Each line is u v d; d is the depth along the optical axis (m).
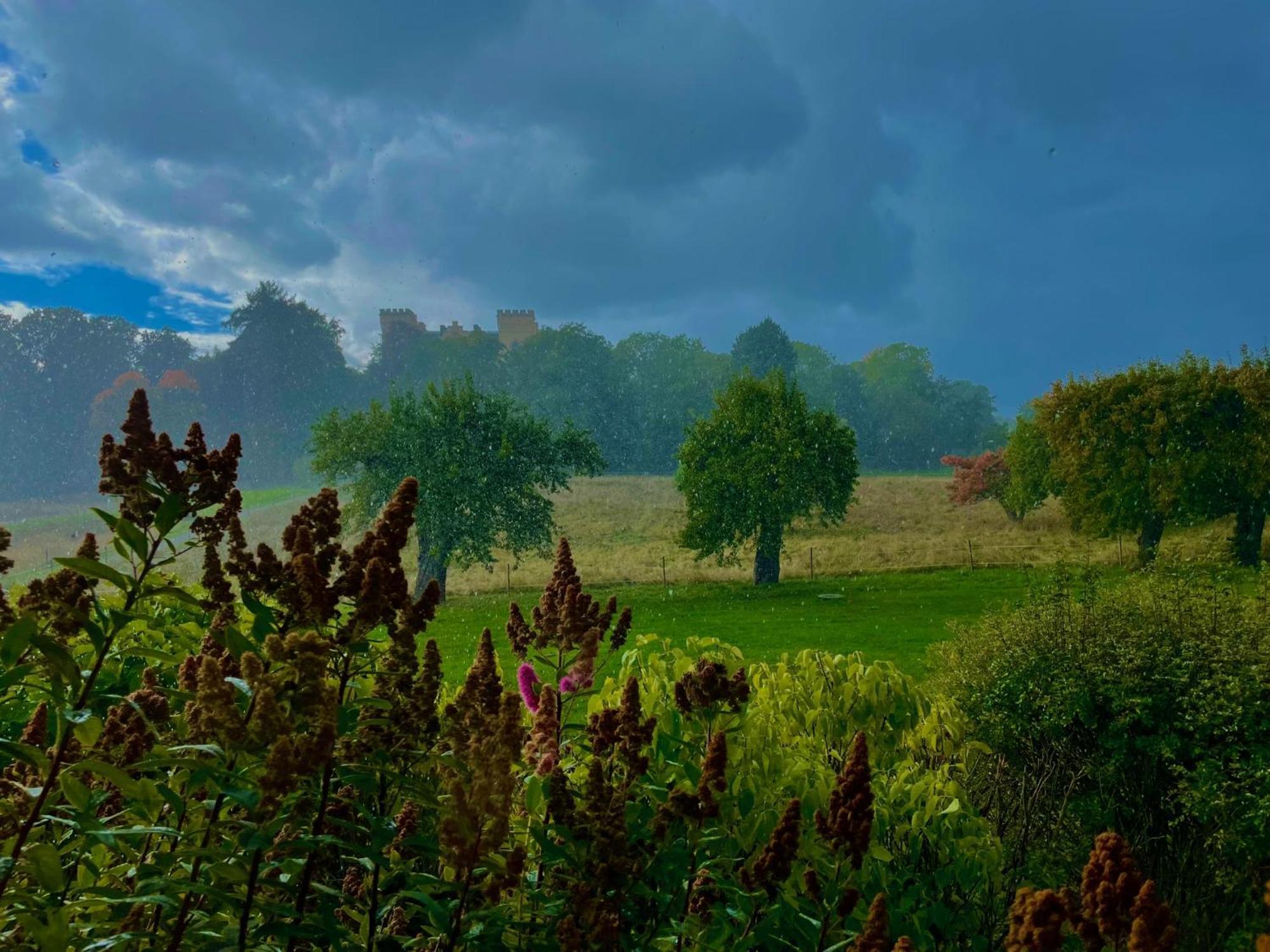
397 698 2.42
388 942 2.33
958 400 132.38
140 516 2.23
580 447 34.03
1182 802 6.76
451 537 32.09
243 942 1.92
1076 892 3.61
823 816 2.68
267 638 2.00
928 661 10.07
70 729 2.04
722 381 114.44
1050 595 8.59
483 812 2.06
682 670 4.40
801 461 32.62
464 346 132.25
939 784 4.04
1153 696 7.08
